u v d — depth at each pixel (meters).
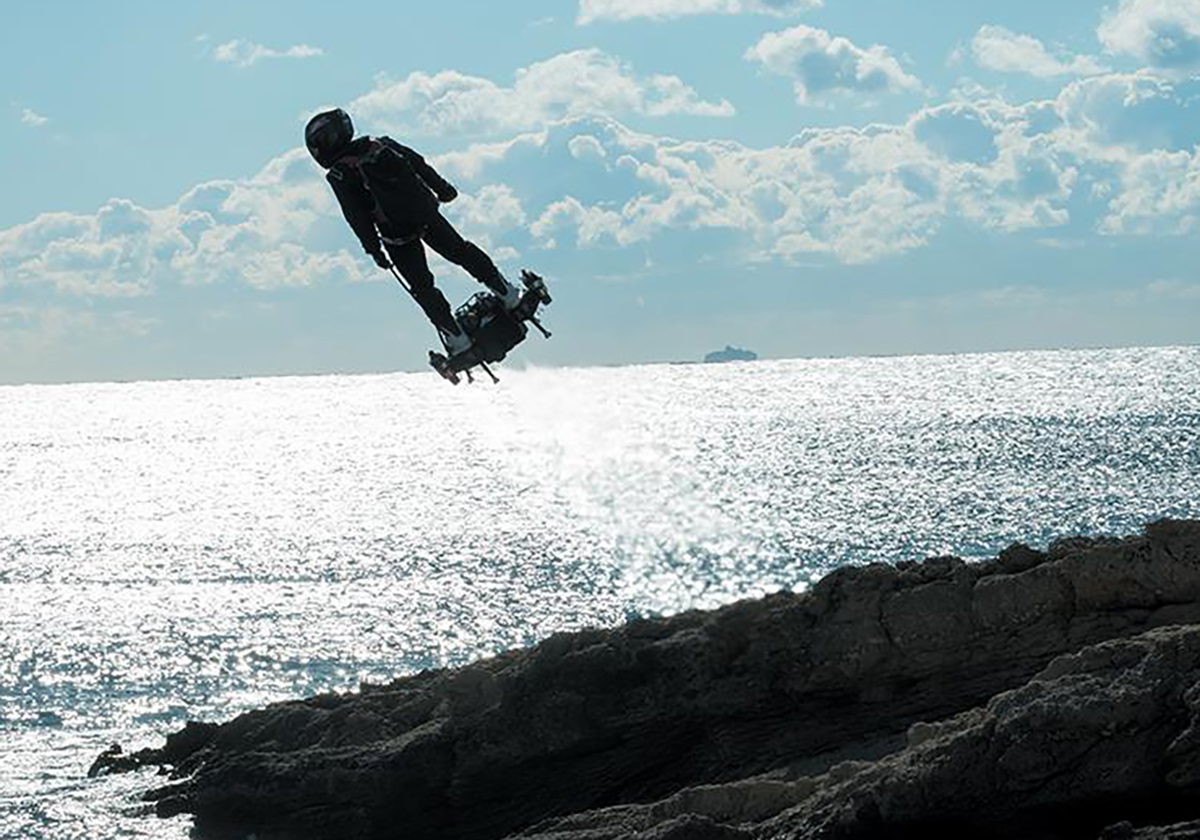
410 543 126.38
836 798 24.56
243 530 144.38
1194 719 22.02
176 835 39.06
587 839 27.55
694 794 27.11
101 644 81.25
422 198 15.95
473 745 34.09
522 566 108.31
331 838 36.28
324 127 15.74
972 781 22.91
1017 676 29.42
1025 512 124.62
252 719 42.38
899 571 31.52
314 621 86.56
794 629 31.41
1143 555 29.17
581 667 33.31
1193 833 20.83
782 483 161.88
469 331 16.41
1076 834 22.56
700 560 107.50
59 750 56.47
